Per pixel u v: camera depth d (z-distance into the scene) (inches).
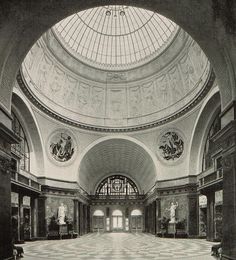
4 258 453.4
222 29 446.3
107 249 716.7
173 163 1220.5
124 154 1537.9
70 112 1264.8
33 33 487.8
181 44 1063.0
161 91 1258.6
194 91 1068.5
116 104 1352.1
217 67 499.2
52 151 1195.9
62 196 1211.2
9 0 422.9
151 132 1302.9
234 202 433.1
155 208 1405.0
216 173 867.4
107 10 1159.0
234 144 435.8
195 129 1072.2
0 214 449.4
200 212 1098.7
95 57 1285.7
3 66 471.5
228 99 484.4
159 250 676.7
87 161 1417.3
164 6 481.4
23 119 1048.2
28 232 1045.2
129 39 1254.3
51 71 1157.7
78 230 1327.5
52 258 552.1
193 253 610.9
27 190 964.6
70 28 1145.4
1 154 464.1
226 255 458.0
